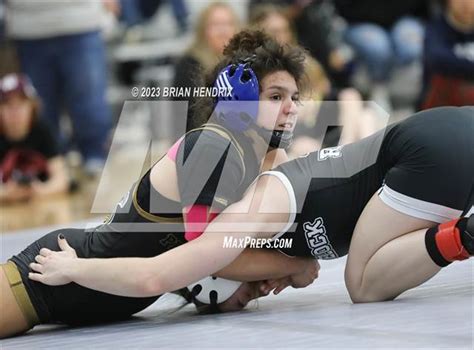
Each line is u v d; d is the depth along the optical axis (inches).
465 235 188.4
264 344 162.9
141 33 669.9
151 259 189.9
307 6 532.4
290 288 241.8
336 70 539.5
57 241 202.1
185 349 163.8
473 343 151.0
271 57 199.2
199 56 491.2
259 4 562.6
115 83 660.7
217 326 187.2
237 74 196.2
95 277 190.1
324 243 203.8
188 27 665.0
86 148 601.6
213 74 204.7
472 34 563.2
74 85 595.2
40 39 581.3
